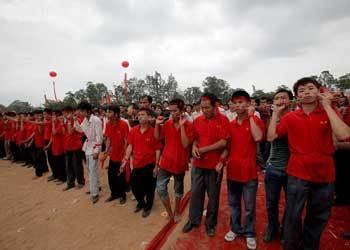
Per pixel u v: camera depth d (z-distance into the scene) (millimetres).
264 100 6824
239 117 3127
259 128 2951
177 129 3639
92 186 5102
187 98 64750
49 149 6836
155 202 5004
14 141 9516
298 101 2447
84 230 4000
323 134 2314
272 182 2982
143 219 4246
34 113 8352
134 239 3607
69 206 5020
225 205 4383
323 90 2426
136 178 4344
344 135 2088
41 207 5078
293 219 2463
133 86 60406
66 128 6156
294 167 2473
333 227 3332
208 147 3199
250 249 2959
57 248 3543
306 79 2375
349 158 3854
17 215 4758
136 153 4281
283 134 2645
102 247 3459
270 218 3076
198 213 3506
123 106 8852
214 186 3316
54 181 6852
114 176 5055
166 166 3707
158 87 65750
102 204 5020
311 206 2439
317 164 2318
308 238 2514
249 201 3016
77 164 6027
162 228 3848
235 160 3061
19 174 7887
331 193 2359
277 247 2980
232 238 3189
